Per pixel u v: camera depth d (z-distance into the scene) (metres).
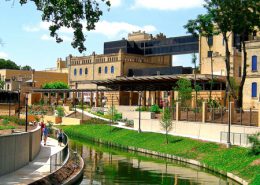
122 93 94.12
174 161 46.03
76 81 116.94
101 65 110.25
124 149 57.62
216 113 52.28
